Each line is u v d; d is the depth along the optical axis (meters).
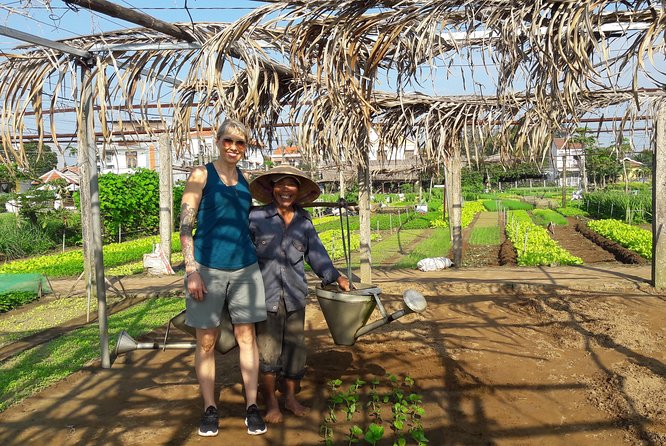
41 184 20.66
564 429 3.73
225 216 3.83
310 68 4.93
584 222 26.44
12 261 16.50
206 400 3.81
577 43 3.57
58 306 8.66
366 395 4.43
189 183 3.85
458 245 11.65
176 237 21.42
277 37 4.77
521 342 5.80
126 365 5.39
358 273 11.04
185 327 4.23
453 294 8.46
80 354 5.78
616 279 8.91
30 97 4.87
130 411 4.21
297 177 4.02
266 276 4.00
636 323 6.34
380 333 6.29
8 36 4.10
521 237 16.98
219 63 4.83
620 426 3.74
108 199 20.84
